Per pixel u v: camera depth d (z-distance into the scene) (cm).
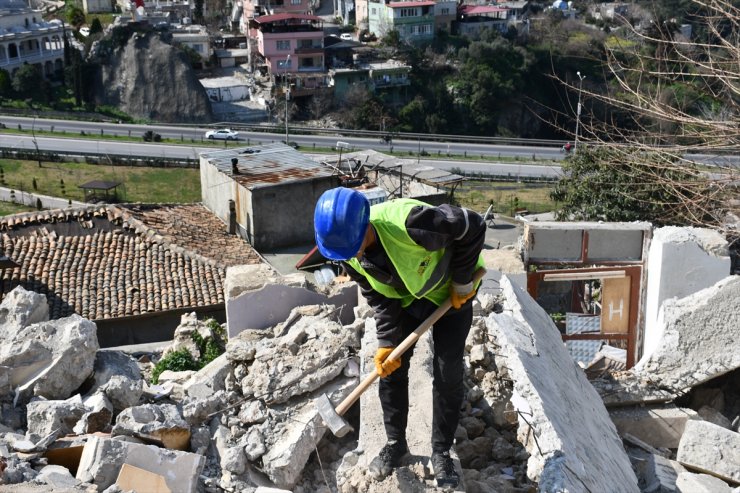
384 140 5481
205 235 2256
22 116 5716
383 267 395
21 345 558
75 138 5278
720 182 900
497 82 5544
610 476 431
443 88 5850
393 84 6125
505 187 4334
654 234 812
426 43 6512
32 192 4281
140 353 1105
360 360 581
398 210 386
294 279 781
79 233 2128
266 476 506
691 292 790
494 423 556
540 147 5181
